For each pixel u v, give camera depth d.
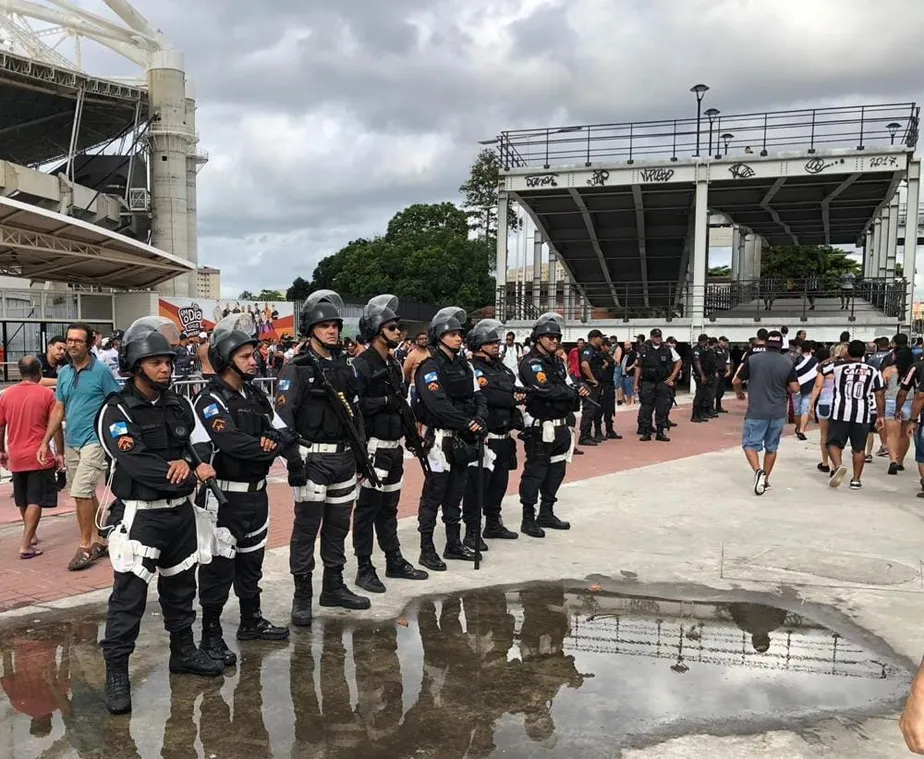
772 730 3.46
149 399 3.73
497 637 4.58
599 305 37.38
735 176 22.23
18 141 49.78
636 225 28.36
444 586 5.50
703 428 15.28
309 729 3.47
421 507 5.93
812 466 10.74
